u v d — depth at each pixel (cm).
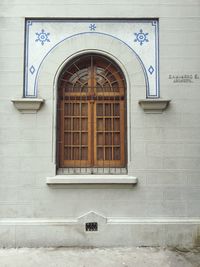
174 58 673
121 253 607
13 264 555
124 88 684
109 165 674
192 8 680
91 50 671
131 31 676
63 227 642
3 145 654
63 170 666
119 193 652
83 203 650
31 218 646
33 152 654
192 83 669
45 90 663
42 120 659
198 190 655
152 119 662
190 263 564
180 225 646
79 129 681
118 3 677
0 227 639
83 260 574
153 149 658
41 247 637
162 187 654
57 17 671
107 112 685
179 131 661
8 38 669
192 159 659
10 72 664
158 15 677
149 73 669
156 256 594
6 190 648
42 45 671
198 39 675
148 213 651
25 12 672
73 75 691
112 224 643
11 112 659
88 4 675
